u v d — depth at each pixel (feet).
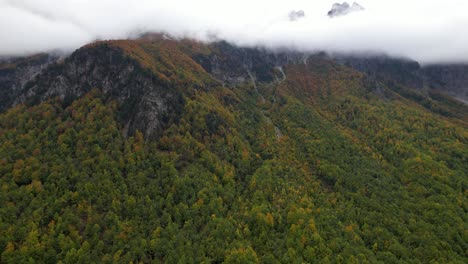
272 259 393.50
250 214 456.86
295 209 468.34
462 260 417.08
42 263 371.97
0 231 391.24
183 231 425.69
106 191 463.83
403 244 445.37
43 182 474.08
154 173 515.91
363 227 473.26
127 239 409.69
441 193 538.47
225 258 390.01
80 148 523.70
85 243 388.57
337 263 394.73
